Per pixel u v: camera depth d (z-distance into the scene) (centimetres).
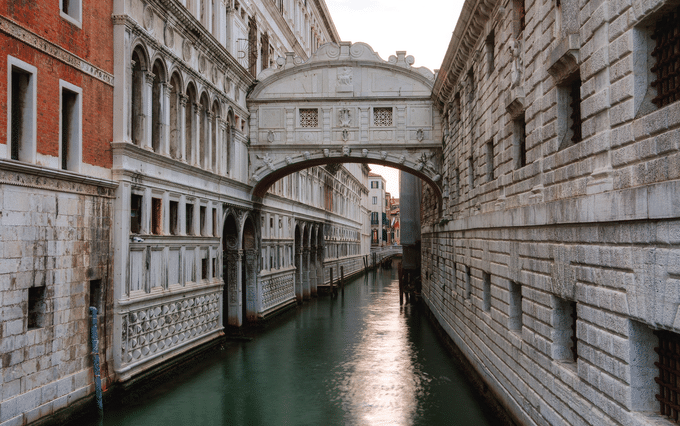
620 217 695
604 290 755
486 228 1491
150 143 1511
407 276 4209
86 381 1244
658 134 630
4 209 998
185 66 1725
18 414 1026
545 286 998
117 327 1348
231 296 2361
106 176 1330
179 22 1680
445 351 2128
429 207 3161
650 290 638
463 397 1521
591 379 801
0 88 990
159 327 1561
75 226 1207
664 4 615
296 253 3578
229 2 2244
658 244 625
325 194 4594
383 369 1833
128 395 1382
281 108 2456
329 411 1401
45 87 1116
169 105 1658
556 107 956
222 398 1495
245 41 2461
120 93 1364
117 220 1355
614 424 727
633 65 684
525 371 1123
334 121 2439
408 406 1440
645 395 684
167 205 1614
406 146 2419
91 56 1273
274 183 2848
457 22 1653
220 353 2020
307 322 2827
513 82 1191
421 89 2427
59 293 1152
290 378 1706
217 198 2041
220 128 2088
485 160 1551
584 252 820
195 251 1833
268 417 1351
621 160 720
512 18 1232
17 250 1031
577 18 848
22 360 1043
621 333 708
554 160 963
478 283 1606
